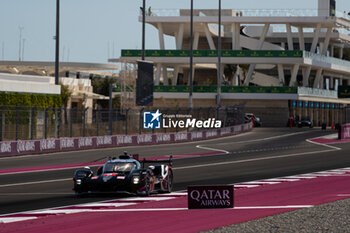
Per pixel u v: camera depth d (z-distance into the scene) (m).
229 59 157.62
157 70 163.00
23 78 108.81
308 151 76.12
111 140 83.06
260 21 159.62
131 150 77.56
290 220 23.95
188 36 180.38
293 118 154.75
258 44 163.88
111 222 23.69
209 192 27.25
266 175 47.22
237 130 118.75
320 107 170.62
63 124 77.25
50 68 158.75
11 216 25.66
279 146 85.88
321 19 158.12
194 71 186.25
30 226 22.84
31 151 69.69
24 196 33.94
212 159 64.19
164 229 21.88
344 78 199.25
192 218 24.47
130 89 146.62
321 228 22.09
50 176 46.84
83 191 32.34
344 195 33.78
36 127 74.94
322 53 172.12
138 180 32.09
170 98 160.88
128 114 93.19
